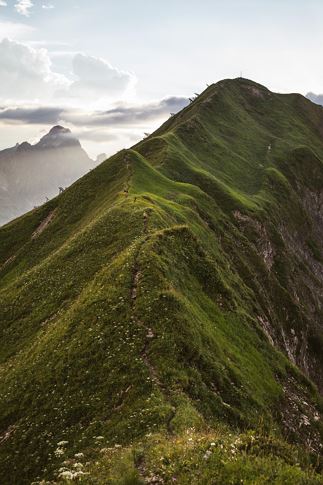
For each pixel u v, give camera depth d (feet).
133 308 124.88
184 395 94.63
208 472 51.57
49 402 106.42
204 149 513.04
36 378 116.88
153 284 134.41
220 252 271.08
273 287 329.72
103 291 137.69
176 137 481.46
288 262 398.83
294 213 498.28
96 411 96.02
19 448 98.22
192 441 61.31
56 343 126.62
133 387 97.14
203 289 168.86
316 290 428.97
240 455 55.21
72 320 132.16
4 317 180.96
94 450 81.20
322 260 500.33
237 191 444.14
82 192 343.67
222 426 91.76
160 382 98.63
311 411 153.58
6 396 117.50
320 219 571.28
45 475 86.17
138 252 156.66
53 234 313.94
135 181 313.94
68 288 172.04
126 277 139.95
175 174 388.98
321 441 138.62
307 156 603.26
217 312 160.04
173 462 55.62
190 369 106.63
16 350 152.76
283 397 145.48
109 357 109.19
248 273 297.33
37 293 184.85
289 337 307.78
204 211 320.50
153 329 115.34
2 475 93.40
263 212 410.31
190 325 122.21
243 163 534.78
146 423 82.74
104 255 181.57
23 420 105.70
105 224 209.15
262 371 150.10
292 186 554.05
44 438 96.43
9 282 277.23
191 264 173.58
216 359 121.90
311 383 174.40
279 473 51.01
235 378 122.31
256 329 177.17
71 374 110.93
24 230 346.13
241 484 49.16
